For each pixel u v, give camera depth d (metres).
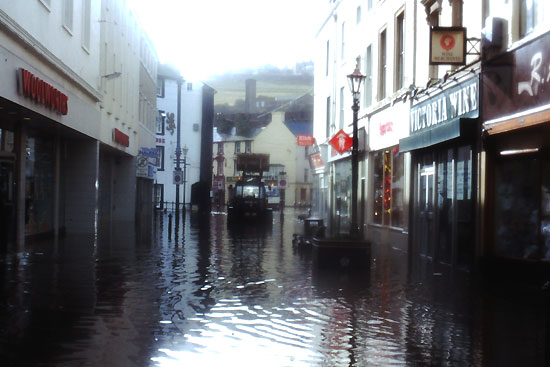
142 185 46.88
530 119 11.74
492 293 11.34
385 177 23.30
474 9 15.34
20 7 15.55
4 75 14.25
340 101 32.88
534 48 12.07
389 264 16.39
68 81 20.95
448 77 16.17
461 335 7.87
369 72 26.42
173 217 45.12
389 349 7.12
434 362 6.61
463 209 15.55
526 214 13.17
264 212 41.91
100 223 34.69
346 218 30.56
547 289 6.41
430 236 17.92
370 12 25.92
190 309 9.34
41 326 7.94
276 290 11.40
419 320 8.77
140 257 16.64
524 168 13.24
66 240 22.11
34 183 21.36
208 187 65.50
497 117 13.55
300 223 41.16
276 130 99.88
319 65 39.38
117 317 8.61
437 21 18.12
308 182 99.75
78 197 26.03
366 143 25.83
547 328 6.34
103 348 6.89
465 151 15.52
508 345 7.38
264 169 46.22
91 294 10.48
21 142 19.02
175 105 69.38
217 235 26.61
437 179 17.56
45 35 17.95
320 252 14.86
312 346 7.21
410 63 20.12
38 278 12.30
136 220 39.53
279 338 7.57
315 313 9.21
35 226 21.70
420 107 18.66
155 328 7.97
